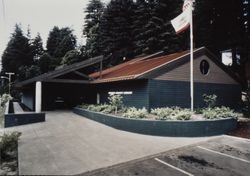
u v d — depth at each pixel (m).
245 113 17.52
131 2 40.88
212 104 16.83
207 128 11.98
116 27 40.41
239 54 27.39
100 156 8.34
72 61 45.25
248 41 25.89
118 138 11.18
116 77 17.27
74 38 64.06
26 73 49.59
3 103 26.41
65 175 6.59
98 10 51.16
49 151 8.81
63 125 14.69
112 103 16.36
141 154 8.68
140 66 19.38
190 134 11.68
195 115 13.66
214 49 28.86
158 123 11.91
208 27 28.44
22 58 63.75
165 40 34.34
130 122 12.76
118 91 18.27
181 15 14.83
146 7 37.19
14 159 8.12
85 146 9.61
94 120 16.62
